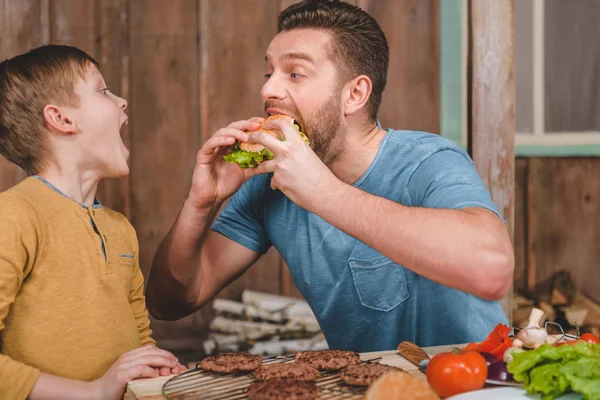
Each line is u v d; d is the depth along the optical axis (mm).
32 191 1575
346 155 1872
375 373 1314
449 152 1805
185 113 3756
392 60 3758
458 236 1437
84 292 1570
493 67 2486
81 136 1674
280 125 1505
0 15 3570
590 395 1128
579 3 3934
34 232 1498
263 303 3590
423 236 1437
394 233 1448
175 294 1946
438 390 1249
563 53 3953
